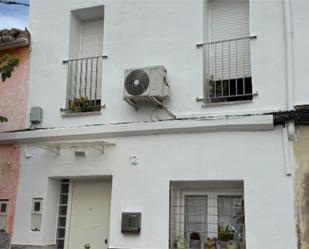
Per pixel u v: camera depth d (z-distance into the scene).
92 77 8.87
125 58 8.45
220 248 7.28
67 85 8.86
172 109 7.93
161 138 7.79
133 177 7.84
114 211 7.84
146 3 8.52
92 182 8.55
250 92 7.71
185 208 7.80
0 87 9.39
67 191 8.68
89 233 8.34
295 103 7.10
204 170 7.41
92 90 8.80
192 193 7.80
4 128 9.15
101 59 8.80
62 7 9.22
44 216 8.38
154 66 7.91
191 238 7.55
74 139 8.44
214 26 8.26
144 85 7.79
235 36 8.05
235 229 7.41
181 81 7.97
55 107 8.82
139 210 7.67
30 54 9.30
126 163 7.93
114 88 8.42
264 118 7.08
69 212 8.54
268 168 7.03
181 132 7.67
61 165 8.45
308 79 7.11
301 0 7.39
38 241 8.30
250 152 7.18
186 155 7.57
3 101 9.30
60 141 8.52
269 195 6.94
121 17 8.66
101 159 8.15
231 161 7.28
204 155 7.46
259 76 7.45
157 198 7.60
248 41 7.87
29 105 9.06
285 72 7.28
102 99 8.46
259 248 6.84
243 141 7.26
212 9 8.34
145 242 7.52
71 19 9.13
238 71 7.87
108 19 8.74
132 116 8.18
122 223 7.68
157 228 7.50
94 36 9.22
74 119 8.62
